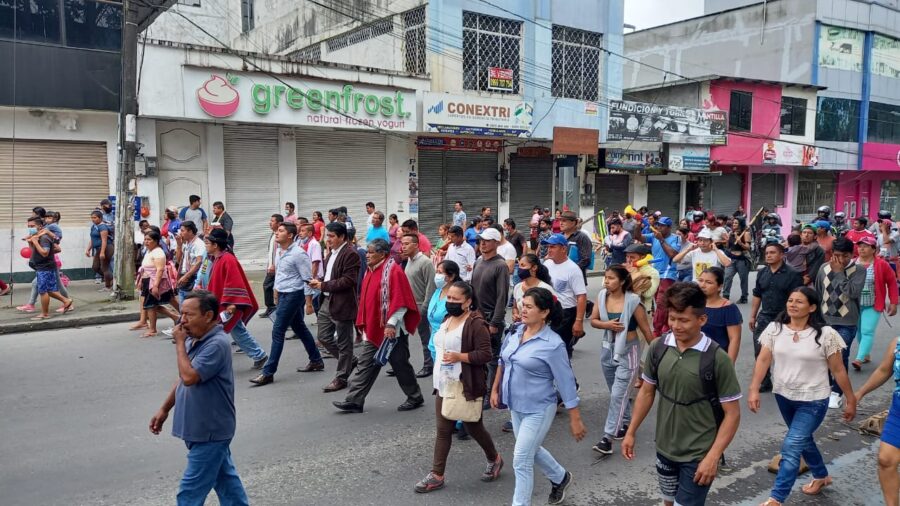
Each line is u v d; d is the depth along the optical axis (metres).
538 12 19.73
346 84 16.14
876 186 33.00
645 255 6.47
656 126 22.48
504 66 19.45
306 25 23.78
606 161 22.30
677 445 3.55
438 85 18.20
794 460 4.48
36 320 10.24
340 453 5.50
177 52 13.89
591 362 8.70
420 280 7.77
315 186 17.47
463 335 4.67
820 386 4.58
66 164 14.02
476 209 20.64
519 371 4.23
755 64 30.27
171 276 9.80
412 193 19.09
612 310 5.62
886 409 6.95
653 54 34.00
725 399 3.44
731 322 5.31
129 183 11.98
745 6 30.33
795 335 4.68
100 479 4.89
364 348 6.46
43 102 13.21
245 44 27.00
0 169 13.27
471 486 4.90
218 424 3.82
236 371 7.89
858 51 30.25
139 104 13.56
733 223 13.60
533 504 4.68
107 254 13.02
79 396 6.84
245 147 16.20
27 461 5.20
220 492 4.06
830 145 29.72
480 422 4.85
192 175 15.38
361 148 18.17
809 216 30.42
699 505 3.48
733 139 25.12
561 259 6.53
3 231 13.39
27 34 13.04
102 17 13.82
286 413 6.46
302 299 7.44
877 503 4.79
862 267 7.22
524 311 4.23
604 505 4.66
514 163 21.30
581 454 5.62
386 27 19.73
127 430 5.89
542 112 19.83
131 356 8.48
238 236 16.30
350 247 7.15
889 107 31.89
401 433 5.99
